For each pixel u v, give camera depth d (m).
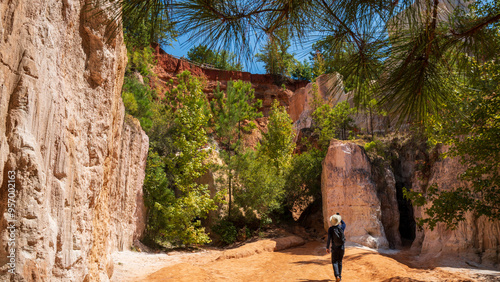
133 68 29.09
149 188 16.80
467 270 9.50
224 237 18.14
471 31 3.13
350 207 15.88
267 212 19.42
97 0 2.48
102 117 5.36
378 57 2.96
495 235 10.71
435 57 3.12
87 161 4.81
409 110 3.19
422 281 8.25
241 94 22.28
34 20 3.23
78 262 4.33
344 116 22.08
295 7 2.61
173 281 8.18
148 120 19.55
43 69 3.31
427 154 15.91
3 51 2.83
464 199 7.39
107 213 7.13
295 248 15.55
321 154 21.98
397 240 16.45
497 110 6.52
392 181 17.23
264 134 24.28
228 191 20.45
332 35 2.81
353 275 9.87
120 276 8.91
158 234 17.14
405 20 2.67
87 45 4.81
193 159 17.48
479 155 7.24
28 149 2.94
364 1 2.57
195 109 18.23
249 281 9.21
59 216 3.65
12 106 2.94
